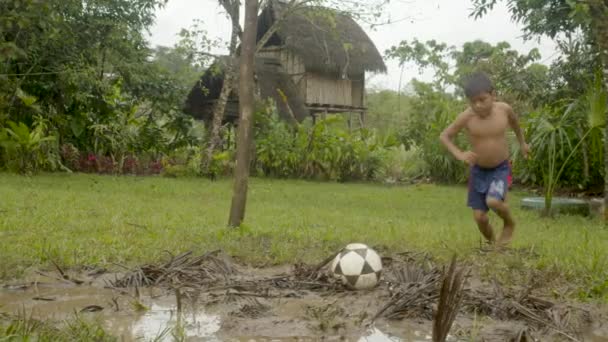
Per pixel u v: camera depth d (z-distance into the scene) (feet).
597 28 31.32
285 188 51.08
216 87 77.87
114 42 59.36
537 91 48.26
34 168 53.21
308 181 64.95
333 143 66.49
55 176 51.78
